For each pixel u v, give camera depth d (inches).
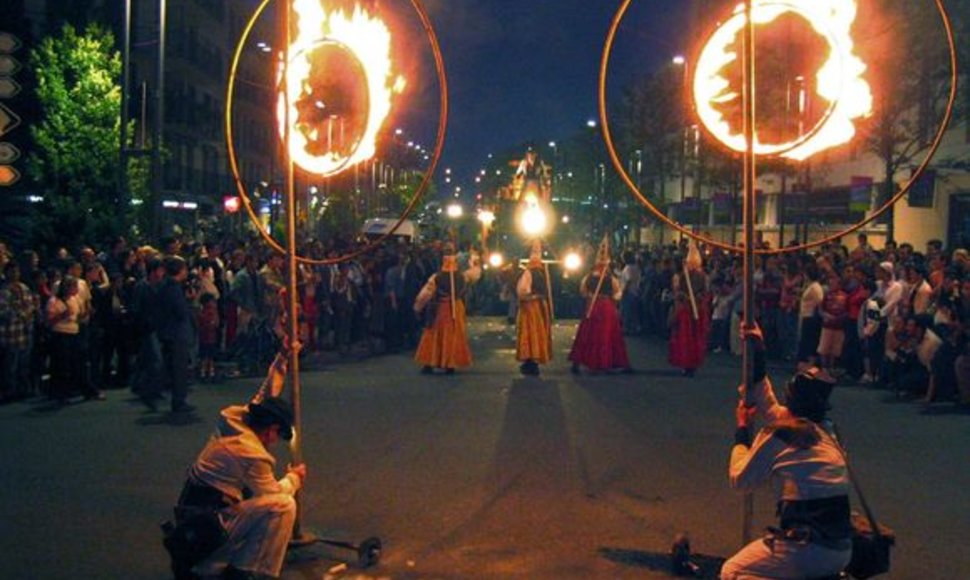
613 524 314.0
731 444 433.1
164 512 323.6
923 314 560.4
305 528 304.5
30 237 924.6
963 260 582.9
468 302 1251.8
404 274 843.4
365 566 273.9
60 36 1205.1
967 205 1032.2
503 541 296.7
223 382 611.5
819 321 668.7
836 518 203.5
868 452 421.1
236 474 239.5
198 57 1814.7
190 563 232.8
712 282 839.1
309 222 1644.9
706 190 1803.6
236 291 657.0
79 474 370.9
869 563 212.1
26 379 544.4
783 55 276.7
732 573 208.4
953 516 325.7
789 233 1400.1
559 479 369.4
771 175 1371.8
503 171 1640.0
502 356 780.0
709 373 677.9
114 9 1461.6
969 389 529.0
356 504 334.6
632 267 1003.9
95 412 500.7
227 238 1013.2
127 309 586.6
